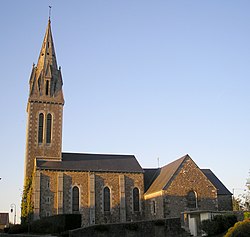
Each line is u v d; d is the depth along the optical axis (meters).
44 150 60.56
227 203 58.06
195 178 53.59
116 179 58.47
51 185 55.03
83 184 56.53
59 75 65.94
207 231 37.31
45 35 68.50
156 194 53.94
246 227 29.48
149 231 42.34
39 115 62.28
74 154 62.94
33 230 48.66
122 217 56.28
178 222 43.56
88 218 55.00
